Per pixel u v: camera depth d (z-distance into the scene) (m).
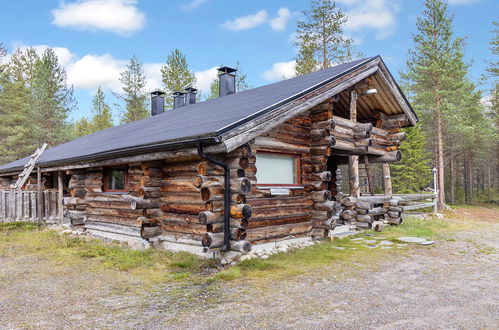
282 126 8.21
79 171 11.21
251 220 7.36
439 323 3.92
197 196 7.43
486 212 19.80
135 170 9.21
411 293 5.00
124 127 14.55
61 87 30.22
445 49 21.44
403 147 22.83
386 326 3.84
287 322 3.99
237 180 6.74
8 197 11.34
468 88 23.72
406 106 11.98
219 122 6.88
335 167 13.01
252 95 10.15
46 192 12.16
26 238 9.91
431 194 15.38
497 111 28.09
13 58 36.31
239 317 4.16
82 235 10.66
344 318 4.09
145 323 4.04
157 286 5.52
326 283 5.52
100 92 44.34
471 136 23.02
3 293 5.21
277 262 6.72
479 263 6.83
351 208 10.58
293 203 8.25
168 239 8.00
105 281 5.81
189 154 6.82
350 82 9.38
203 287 5.41
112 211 9.93
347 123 10.03
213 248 6.79
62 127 30.12
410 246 8.38
